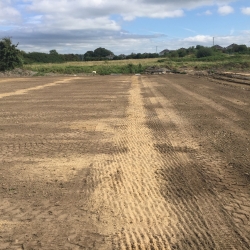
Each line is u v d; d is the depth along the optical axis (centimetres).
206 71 5584
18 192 622
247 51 11388
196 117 1359
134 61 9625
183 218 511
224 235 461
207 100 1864
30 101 1986
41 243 448
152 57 12756
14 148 936
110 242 448
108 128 1175
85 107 1694
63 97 2167
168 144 948
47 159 828
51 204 568
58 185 654
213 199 577
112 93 2370
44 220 512
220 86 2756
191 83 3197
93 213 532
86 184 656
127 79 4178
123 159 815
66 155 859
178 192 609
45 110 1619
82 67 6581
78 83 3522
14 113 1542
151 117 1376
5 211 545
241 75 3984
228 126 1173
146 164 773
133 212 532
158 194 601
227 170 723
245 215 519
